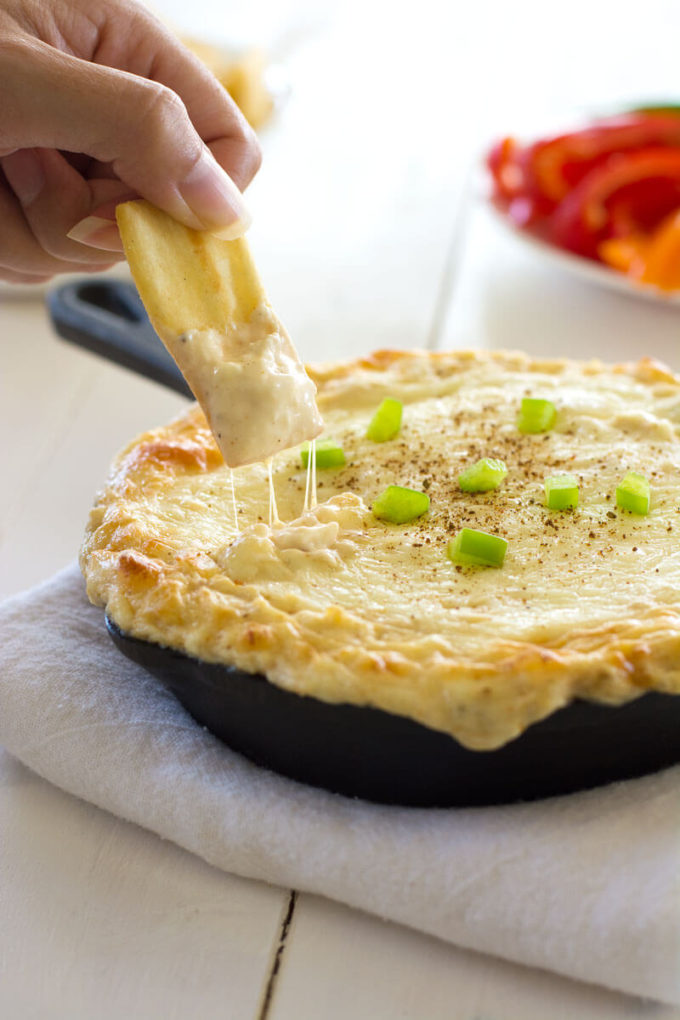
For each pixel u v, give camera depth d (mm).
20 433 487
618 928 277
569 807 299
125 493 350
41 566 406
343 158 813
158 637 300
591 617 302
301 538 322
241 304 324
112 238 361
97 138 314
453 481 356
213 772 311
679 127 597
